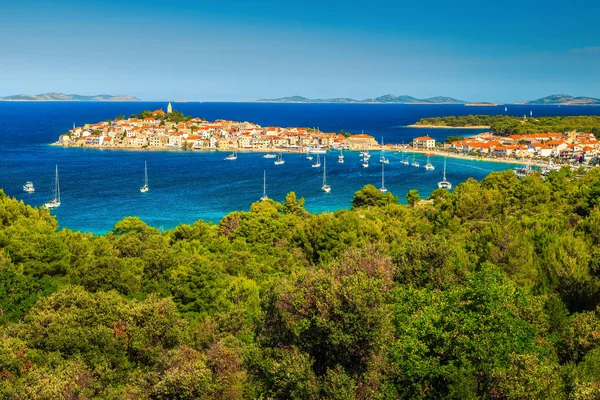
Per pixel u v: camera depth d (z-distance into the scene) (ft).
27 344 120.37
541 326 111.55
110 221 483.10
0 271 163.02
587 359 101.45
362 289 107.34
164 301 142.92
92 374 114.83
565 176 424.05
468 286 107.14
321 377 99.96
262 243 257.75
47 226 227.20
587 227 180.14
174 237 260.01
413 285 137.69
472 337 94.07
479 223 273.33
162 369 116.88
